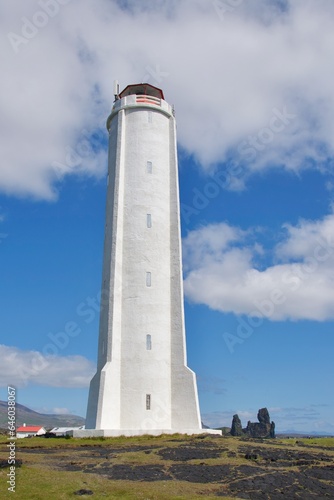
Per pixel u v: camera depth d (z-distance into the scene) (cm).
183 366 4416
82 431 3872
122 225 4778
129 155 5031
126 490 1978
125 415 4203
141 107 5191
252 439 3681
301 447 3262
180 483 2156
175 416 4300
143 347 4384
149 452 2920
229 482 2211
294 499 1978
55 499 1844
